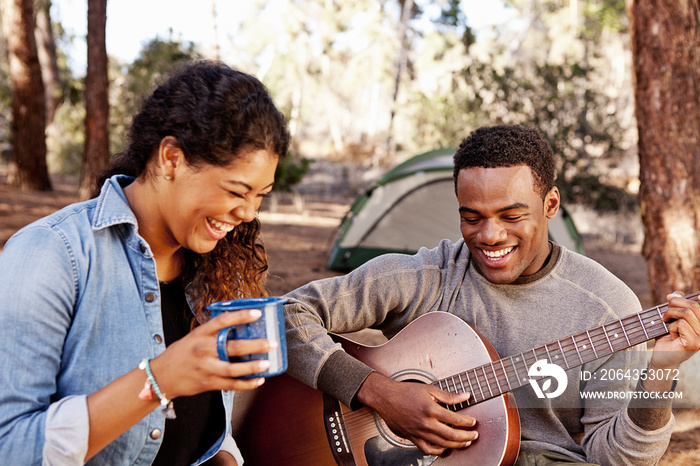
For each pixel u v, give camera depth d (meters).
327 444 2.31
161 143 1.53
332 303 2.37
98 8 11.20
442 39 36.09
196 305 1.80
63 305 1.47
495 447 2.05
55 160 18.42
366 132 44.19
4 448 1.32
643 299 6.95
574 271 2.16
